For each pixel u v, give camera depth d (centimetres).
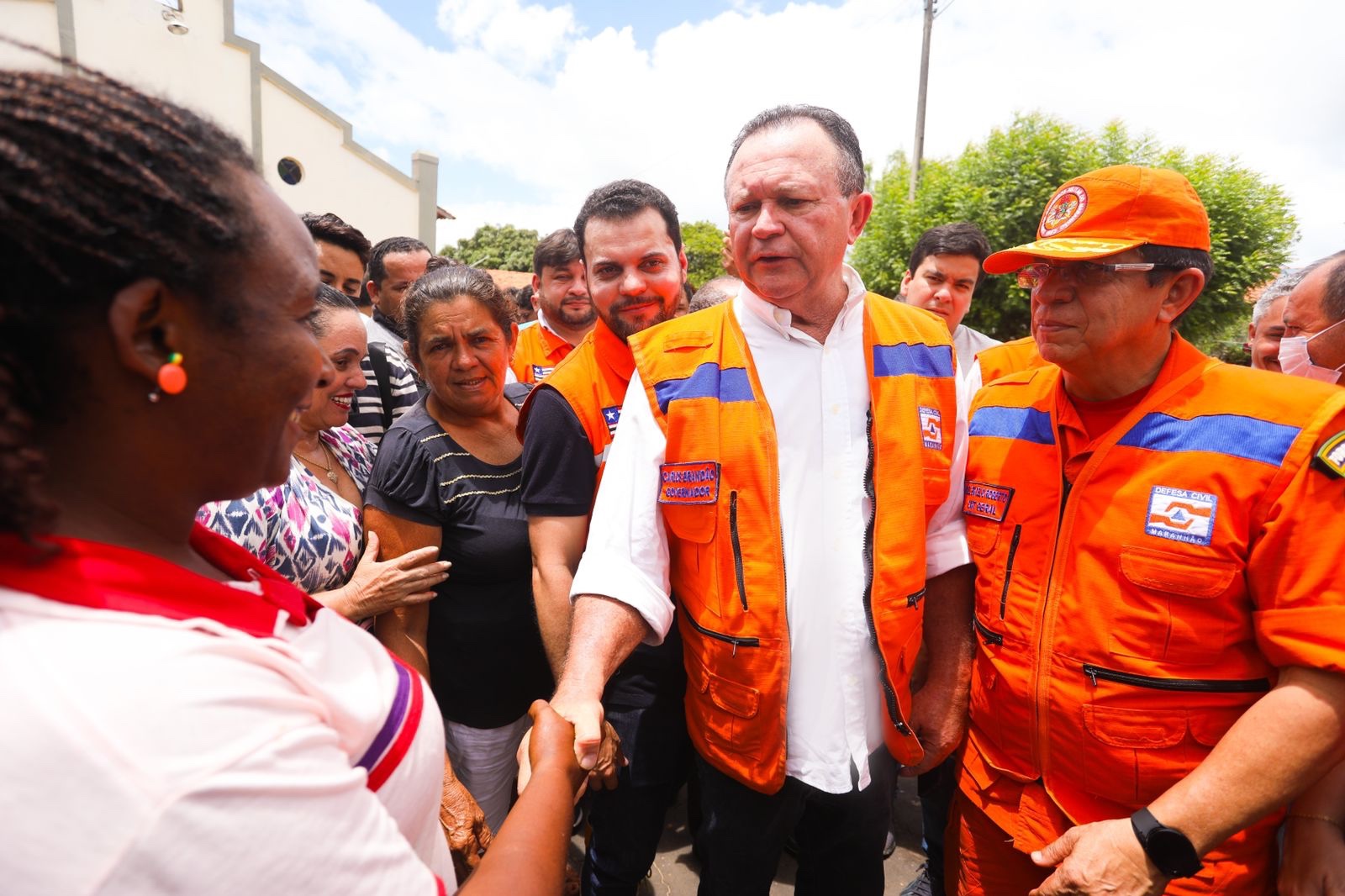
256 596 62
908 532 152
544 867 76
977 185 1225
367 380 296
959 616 174
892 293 1390
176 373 53
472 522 196
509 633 204
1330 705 118
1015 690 150
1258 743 120
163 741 46
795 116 145
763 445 147
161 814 44
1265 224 1136
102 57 1199
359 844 55
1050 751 147
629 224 187
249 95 1347
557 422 181
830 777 154
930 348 166
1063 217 140
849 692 154
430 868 79
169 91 59
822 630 153
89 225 47
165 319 53
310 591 171
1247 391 133
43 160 47
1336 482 119
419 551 180
